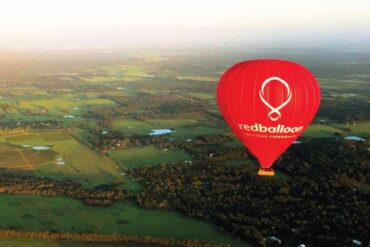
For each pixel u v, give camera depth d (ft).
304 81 215.51
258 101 213.66
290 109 214.48
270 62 216.95
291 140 227.20
